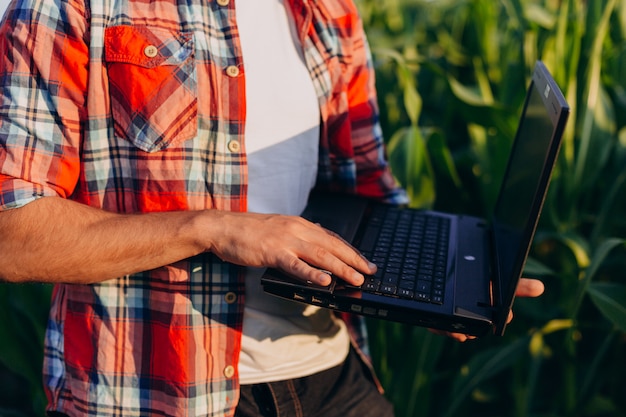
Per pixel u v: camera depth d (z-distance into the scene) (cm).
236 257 86
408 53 232
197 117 91
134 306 94
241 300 95
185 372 94
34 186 84
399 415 170
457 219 124
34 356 173
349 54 110
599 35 165
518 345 167
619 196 171
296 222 88
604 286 150
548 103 92
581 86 170
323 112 105
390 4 270
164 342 94
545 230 175
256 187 98
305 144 103
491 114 171
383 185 125
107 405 97
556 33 171
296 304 102
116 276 88
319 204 116
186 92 89
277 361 101
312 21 103
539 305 179
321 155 111
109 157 91
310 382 107
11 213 83
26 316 170
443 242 111
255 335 99
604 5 165
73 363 98
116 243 85
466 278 98
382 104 209
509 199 111
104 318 95
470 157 197
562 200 174
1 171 83
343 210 114
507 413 197
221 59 92
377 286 91
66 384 100
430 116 223
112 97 89
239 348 96
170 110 89
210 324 94
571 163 172
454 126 216
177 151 90
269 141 98
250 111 95
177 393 94
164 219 87
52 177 86
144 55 87
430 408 196
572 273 171
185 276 93
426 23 276
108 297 94
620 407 188
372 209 124
